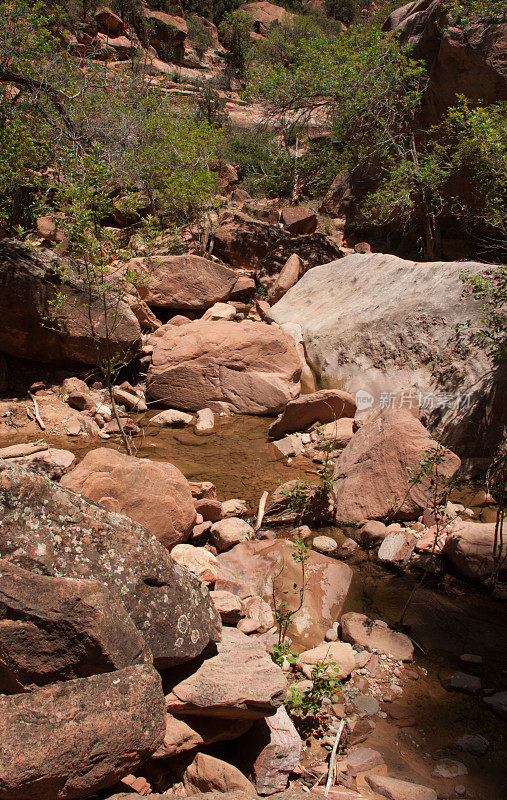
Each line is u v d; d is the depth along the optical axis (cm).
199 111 2448
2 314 853
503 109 984
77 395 850
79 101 1458
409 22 1401
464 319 705
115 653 258
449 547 484
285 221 1593
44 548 273
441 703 344
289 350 899
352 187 1658
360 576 473
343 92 1296
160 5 3644
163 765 285
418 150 1326
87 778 228
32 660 252
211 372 883
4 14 1108
